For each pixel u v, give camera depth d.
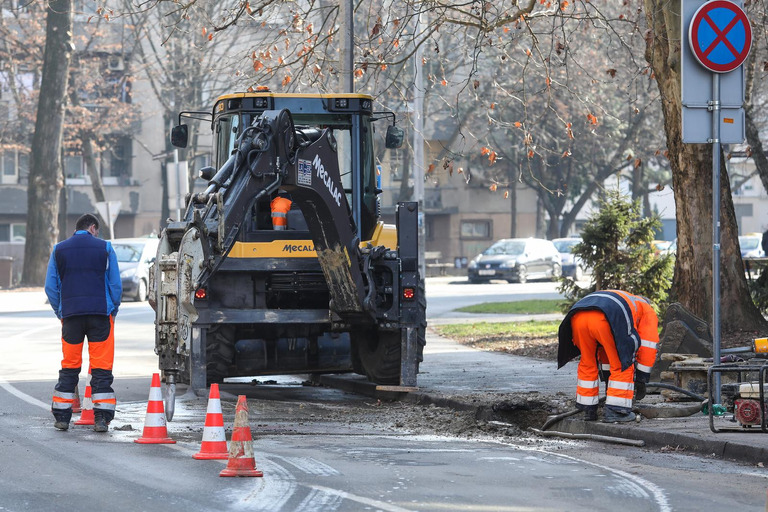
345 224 29.97
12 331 59.75
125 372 41.06
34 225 106.19
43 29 129.50
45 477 19.45
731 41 26.11
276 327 33.84
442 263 149.25
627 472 20.31
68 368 26.03
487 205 160.88
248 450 19.70
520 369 39.47
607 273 51.59
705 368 27.73
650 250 51.81
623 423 25.30
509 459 21.91
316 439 24.84
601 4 73.06
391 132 35.09
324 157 28.94
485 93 92.62
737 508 17.00
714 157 26.11
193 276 25.81
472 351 47.78
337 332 34.34
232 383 40.06
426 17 52.19
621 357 25.20
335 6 46.25
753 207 197.62
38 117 106.00
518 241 119.12
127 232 151.25
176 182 90.19
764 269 47.38
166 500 17.39
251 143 26.64
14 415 28.66
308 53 45.91
